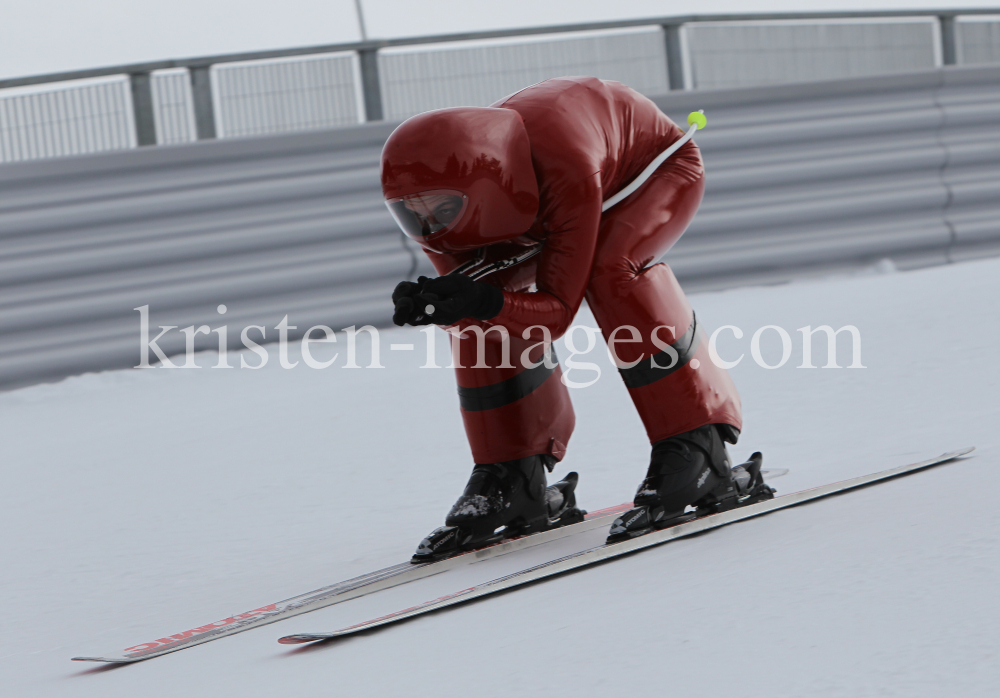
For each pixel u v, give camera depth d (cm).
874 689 329
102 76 1808
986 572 432
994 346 1195
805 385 1166
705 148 1991
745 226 2016
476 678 397
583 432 1095
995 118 2177
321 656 465
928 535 512
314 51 1892
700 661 379
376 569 677
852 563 484
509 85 1991
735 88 2006
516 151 630
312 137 1789
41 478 1141
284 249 1783
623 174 698
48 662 531
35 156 1808
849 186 2080
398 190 622
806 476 790
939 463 718
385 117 1928
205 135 1853
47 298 1680
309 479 1017
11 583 754
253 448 1175
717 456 690
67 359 1692
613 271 667
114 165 1695
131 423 1385
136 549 827
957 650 351
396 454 1084
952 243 2142
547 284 645
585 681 375
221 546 810
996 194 2170
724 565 531
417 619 515
